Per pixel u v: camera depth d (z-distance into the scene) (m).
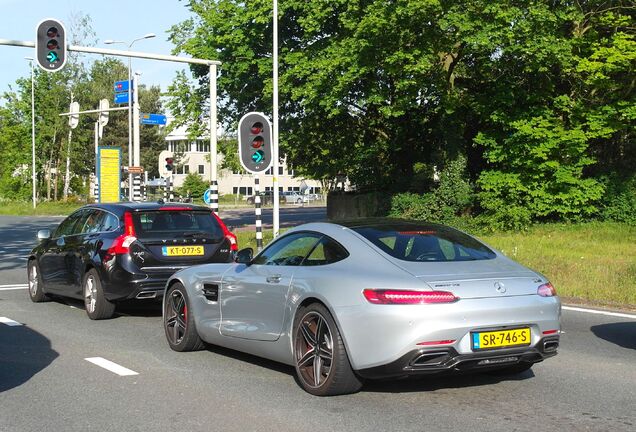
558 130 26.19
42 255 12.12
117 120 90.94
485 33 23.67
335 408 5.95
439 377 7.03
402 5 23.52
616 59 24.61
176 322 8.43
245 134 18.88
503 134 27.58
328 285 6.22
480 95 27.77
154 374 7.23
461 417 5.70
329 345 6.22
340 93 26.70
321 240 6.79
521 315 5.96
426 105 30.39
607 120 26.06
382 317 5.76
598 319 10.73
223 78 31.39
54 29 19.52
